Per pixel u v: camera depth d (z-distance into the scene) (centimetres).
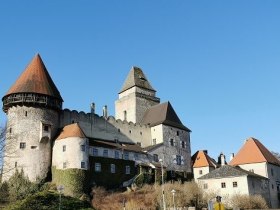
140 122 9175
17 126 6594
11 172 6338
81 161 6412
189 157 8700
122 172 7119
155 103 9719
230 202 6300
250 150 7969
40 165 6519
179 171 8269
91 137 7481
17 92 6738
